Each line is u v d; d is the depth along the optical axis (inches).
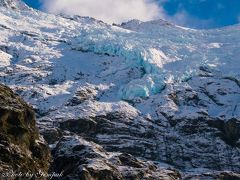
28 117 5354.3
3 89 5378.9
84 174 5526.6
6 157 4793.3
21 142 5093.5
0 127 4985.2
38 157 5241.1
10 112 5113.2
